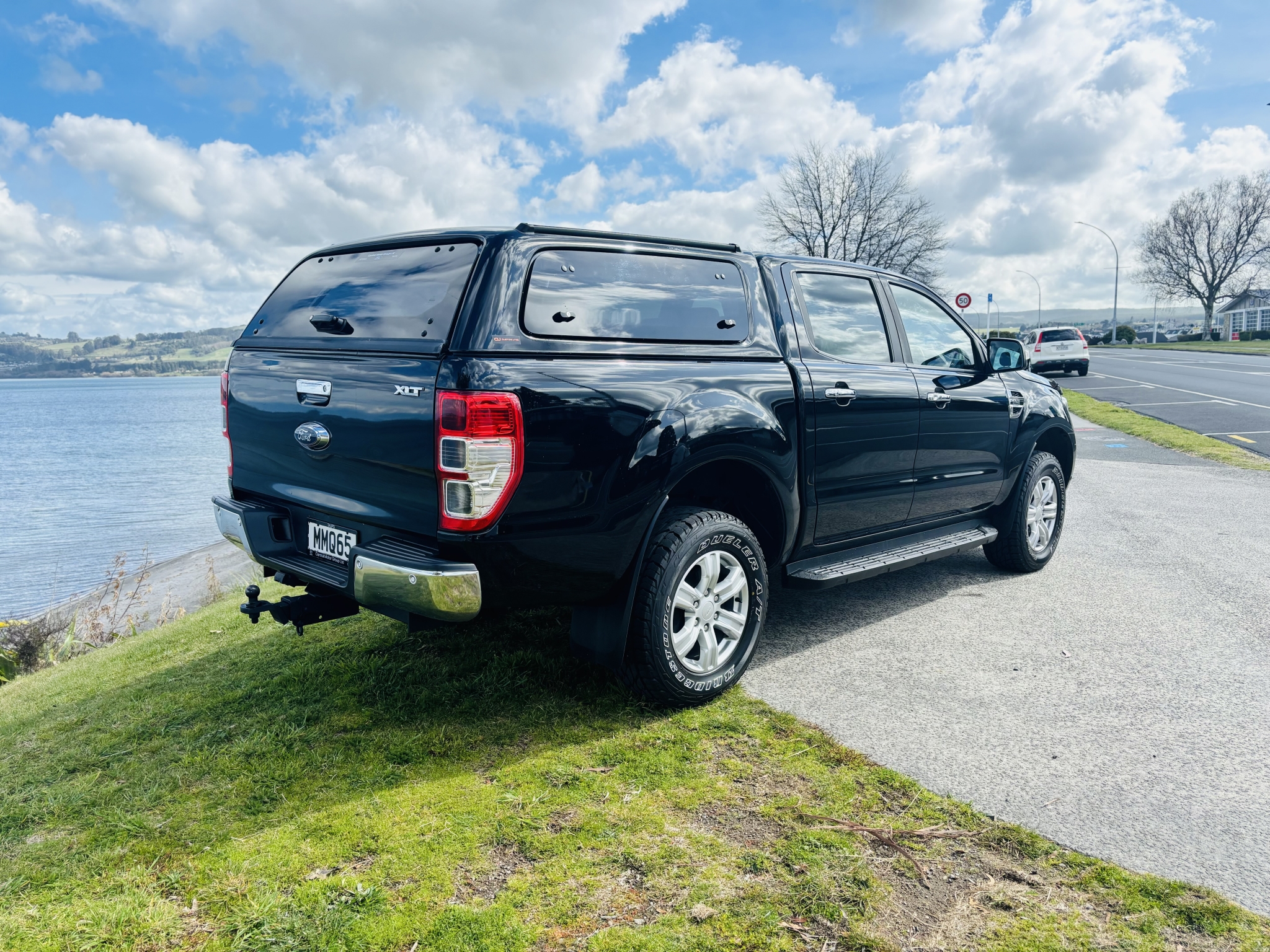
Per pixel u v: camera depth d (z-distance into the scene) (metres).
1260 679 3.51
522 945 1.90
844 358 3.93
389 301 2.96
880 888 2.10
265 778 2.73
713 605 3.27
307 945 1.90
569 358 2.81
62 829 2.49
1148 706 3.24
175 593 12.27
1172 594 4.80
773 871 2.18
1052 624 4.27
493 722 3.10
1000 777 2.69
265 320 3.49
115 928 1.97
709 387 3.19
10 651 8.09
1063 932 1.94
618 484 2.86
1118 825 2.40
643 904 2.04
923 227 37.78
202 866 2.23
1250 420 15.53
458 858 2.24
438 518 2.61
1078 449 12.37
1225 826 2.39
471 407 2.53
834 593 4.91
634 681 3.12
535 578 2.77
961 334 4.82
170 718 3.30
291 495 3.21
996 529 5.17
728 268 3.55
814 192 38.75
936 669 3.65
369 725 3.11
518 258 2.81
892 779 2.66
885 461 4.06
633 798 2.54
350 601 3.23
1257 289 71.62
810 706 3.26
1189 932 1.94
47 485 62.00
